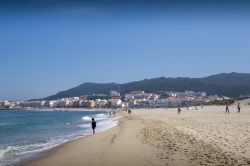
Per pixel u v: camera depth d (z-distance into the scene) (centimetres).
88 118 9844
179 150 1767
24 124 6606
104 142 2391
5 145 2638
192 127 3366
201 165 1362
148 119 6122
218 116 6172
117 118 8362
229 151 1694
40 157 1895
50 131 4350
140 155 1680
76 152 1962
